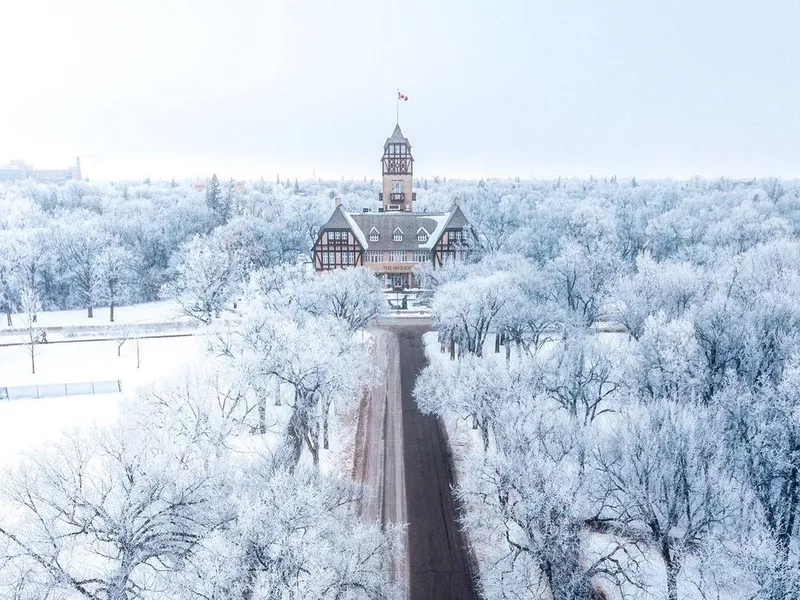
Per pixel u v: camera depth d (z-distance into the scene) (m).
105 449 32.16
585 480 35.09
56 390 64.44
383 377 69.19
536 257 122.75
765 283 63.59
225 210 166.75
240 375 45.09
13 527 27.83
